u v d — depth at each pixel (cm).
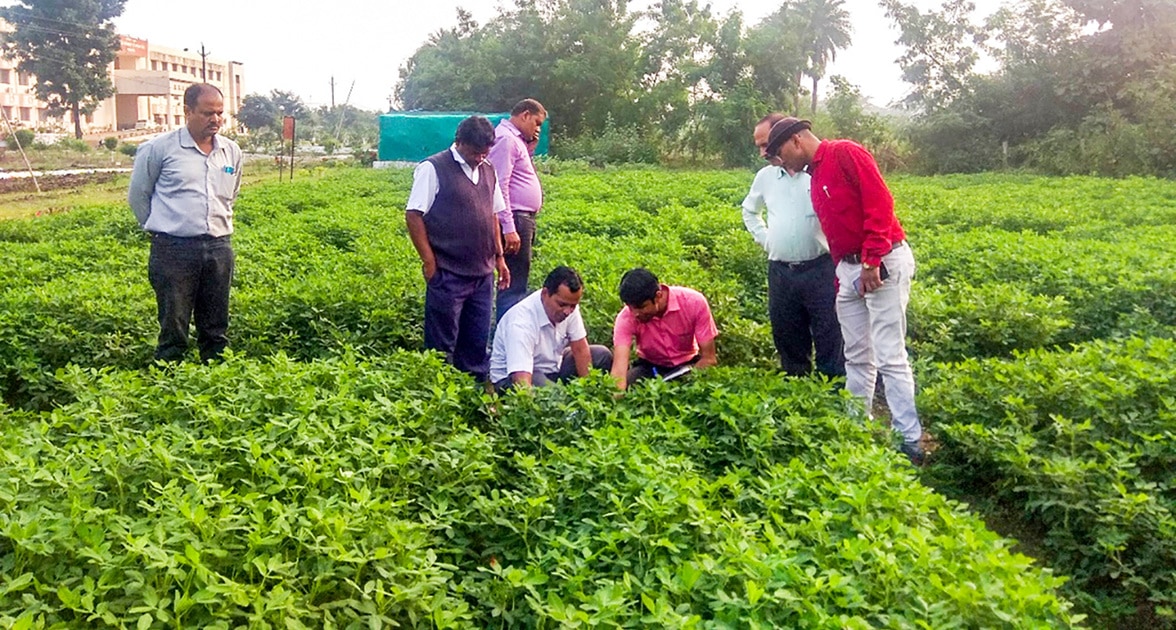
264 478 454
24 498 390
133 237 1625
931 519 458
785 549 393
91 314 882
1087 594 502
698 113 4769
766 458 534
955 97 4125
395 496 462
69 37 6284
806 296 736
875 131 4272
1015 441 597
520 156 912
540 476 470
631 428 539
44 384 774
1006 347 917
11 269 1180
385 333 884
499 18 5431
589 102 5175
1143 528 512
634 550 412
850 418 589
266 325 883
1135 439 596
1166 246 1284
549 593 368
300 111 8962
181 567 358
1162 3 3641
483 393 602
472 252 764
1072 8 3819
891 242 650
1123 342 823
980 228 1659
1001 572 386
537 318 693
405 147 4344
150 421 534
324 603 364
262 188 2602
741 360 884
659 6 5181
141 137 7625
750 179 2848
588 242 1352
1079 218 1725
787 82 4812
